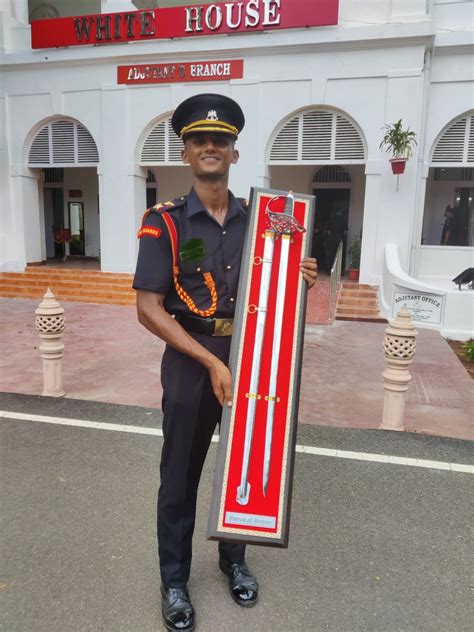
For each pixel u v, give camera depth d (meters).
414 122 10.45
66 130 12.84
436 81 10.80
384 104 10.55
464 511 3.25
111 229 12.51
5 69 12.73
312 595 2.48
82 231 16.73
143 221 2.11
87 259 16.36
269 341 2.14
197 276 2.12
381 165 10.69
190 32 11.27
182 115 2.08
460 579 2.62
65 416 4.77
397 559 2.77
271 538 2.09
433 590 2.53
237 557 2.46
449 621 2.33
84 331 8.79
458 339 8.77
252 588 2.41
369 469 3.80
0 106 12.96
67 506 3.21
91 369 6.51
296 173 14.23
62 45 12.12
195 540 2.90
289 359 2.15
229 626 2.27
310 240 2.19
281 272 2.15
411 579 2.61
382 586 2.55
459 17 10.67
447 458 4.01
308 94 10.92
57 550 2.78
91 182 16.42
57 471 3.67
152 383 5.95
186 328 2.18
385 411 4.65
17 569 2.62
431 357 7.28
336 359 7.16
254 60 11.12
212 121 2.02
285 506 2.11
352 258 12.67
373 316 9.87
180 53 11.41
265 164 11.44
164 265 2.06
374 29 10.28
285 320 2.15
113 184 12.37
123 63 11.88
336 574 2.64
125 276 12.34
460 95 10.74
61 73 12.41
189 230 2.10
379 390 5.86
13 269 13.38
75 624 2.27
